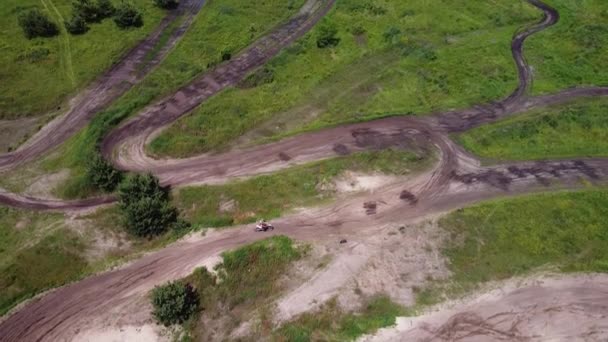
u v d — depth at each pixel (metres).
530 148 51.84
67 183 48.38
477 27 72.25
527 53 66.75
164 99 58.81
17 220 45.34
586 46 67.12
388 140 53.00
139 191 44.56
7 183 48.97
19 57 65.00
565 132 53.69
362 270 40.53
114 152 51.62
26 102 58.59
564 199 46.06
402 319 37.41
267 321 37.50
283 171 49.47
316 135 53.84
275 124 55.78
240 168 50.03
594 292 39.00
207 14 75.19
